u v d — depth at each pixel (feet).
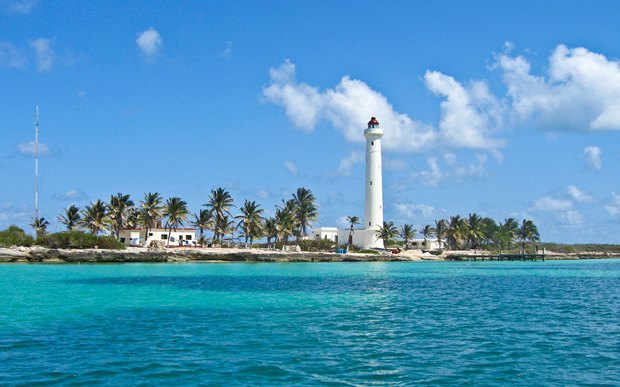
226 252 365.81
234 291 161.68
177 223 416.87
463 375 61.31
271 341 79.66
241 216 427.74
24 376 59.47
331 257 405.39
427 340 81.51
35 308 116.16
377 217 459.73
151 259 333.21
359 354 71.36
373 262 422.41
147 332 86.58
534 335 86.38
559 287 190.60
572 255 610.24
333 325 95.50
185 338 81.56
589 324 98.43
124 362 65.87
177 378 59.11
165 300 134.10
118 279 203.10
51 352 71.20
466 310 119.24
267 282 201.26
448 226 588.09
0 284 175.94
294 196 485.56
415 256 456.86
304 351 72.90
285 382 57.88
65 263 306.14
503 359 69.00
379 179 459.32
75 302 127.85
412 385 57.26
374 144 457.27
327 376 60.44
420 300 140.77
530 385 57.52
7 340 79.30
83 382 57.26
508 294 160.97
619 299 146.10
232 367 63.93
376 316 107.86
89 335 83.66
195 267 301.63
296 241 475.72
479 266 385.29
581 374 61.93
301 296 148.46
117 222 407.85
